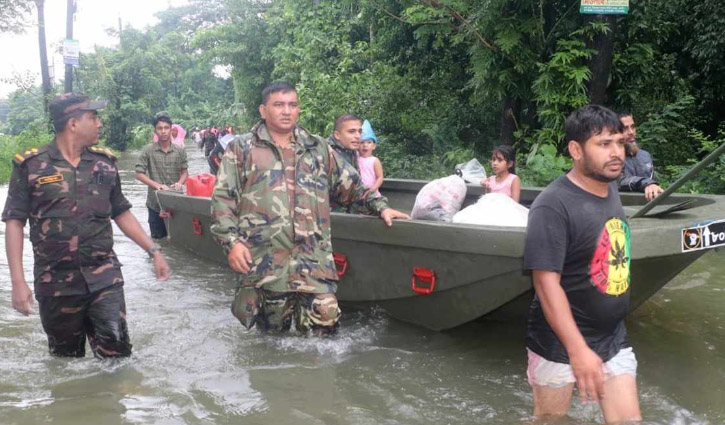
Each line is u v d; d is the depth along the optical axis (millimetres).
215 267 6391
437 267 4082
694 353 3883
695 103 12859
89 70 39375
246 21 24281
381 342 4246
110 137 39188
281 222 4164
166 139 7879
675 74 12375
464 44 12203
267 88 4230
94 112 3693
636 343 4062
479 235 3768
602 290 2695
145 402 3307
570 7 9789
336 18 17734
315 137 4391
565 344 2574
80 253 3648
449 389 3461
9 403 3293
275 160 4207
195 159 26984
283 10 22547
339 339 4270
